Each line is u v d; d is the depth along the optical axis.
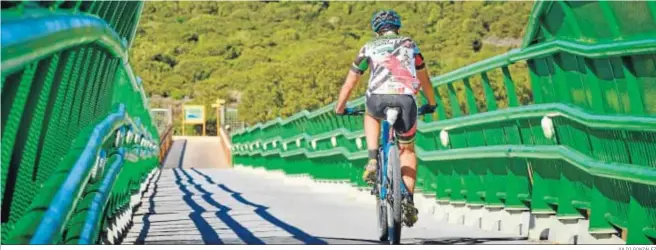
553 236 11.70
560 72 11.18
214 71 144.88
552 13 11.03
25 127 5.14
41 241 4.52
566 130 11.13
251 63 144.75
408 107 9.52
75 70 6.87
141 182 21.89
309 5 158.12
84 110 7.85
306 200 21.92
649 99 8.88
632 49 8.39
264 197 23.20
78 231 5.99
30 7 4.62
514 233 12.98
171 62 149.75
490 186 13.88
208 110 130.12
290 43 150.62
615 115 9.19
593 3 9.58
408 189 9.77
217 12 172.50
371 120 9.85
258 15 163.38
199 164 77.31
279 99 90.25
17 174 5.06
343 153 23.86
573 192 11.17
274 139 41.66
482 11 120.06
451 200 15.70
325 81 84.31
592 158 10.30
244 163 61.31
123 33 11.12
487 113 13.44
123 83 16.23
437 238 12.28
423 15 123.56
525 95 18.34
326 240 11.94
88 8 6.85
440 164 16.38
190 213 17.55
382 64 9.63
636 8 8.62
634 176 8.64
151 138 32.81
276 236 12.75
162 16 175.50
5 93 4.66
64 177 5.81
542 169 11.87
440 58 105.75
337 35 144.12
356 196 22.19
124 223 13.52
